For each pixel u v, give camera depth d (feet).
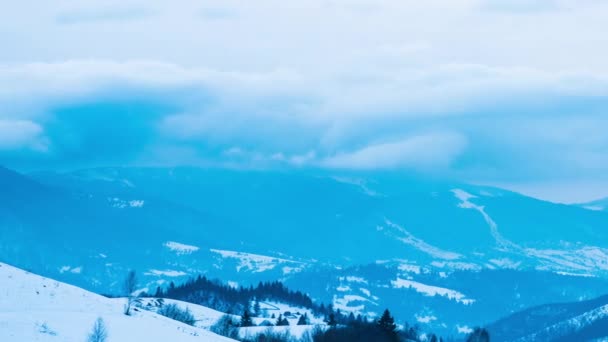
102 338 531.09
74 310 602.85
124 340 556.92
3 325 521.65
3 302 578.66
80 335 536.83
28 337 508.94
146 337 580.71
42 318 553.64
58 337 522.47
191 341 602.44
